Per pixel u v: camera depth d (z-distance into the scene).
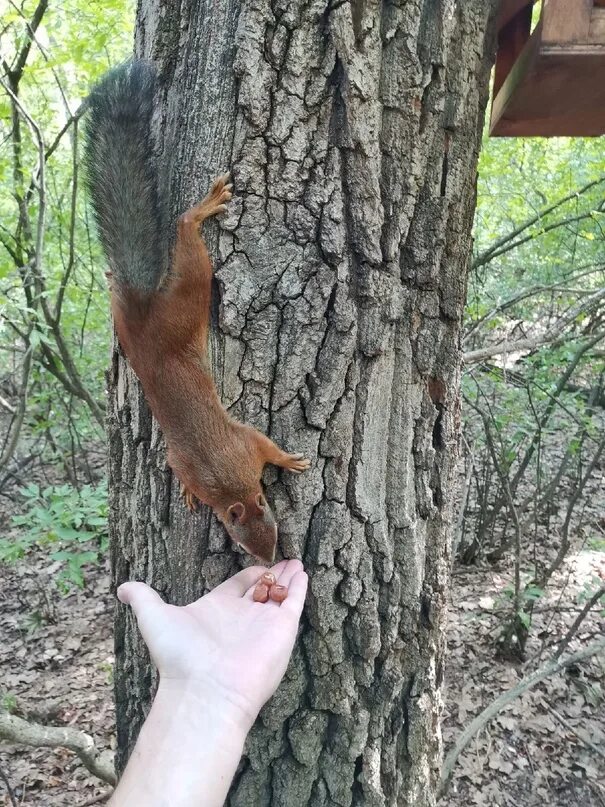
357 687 0.47
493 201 1.46
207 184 0.38
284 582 0.42
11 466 1.67
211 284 0.40
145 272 0.45
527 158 1.57
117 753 0.55
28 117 1.04
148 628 0.39
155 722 0.34
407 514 0.45
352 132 0.37
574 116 0.56
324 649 0.45
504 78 0.59
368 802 0.48
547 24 0.40
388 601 0.46
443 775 0.64
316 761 0.47
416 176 0.40
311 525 0.43
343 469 0.42
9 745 0.94
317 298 0.39
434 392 0.45
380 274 0.40
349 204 0.38
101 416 1.23
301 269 0.39
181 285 0.40
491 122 0.64
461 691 0.97
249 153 0.37
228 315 0.39
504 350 0.95
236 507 0.42
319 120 0.37
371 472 0.43
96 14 1.07
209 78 0.37
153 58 0.40
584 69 0.42
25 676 1.09
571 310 1.14
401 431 0.44
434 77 0.38
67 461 1.61
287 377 0.40
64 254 1.43
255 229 0.38
